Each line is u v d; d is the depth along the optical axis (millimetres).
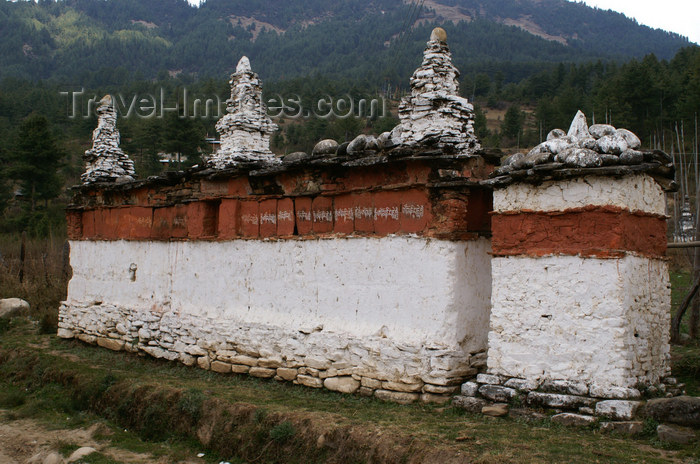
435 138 10359
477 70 110188
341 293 11688
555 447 7613
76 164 60781
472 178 10781
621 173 8523
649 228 9391
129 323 16734
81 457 10492
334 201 12055
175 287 15672
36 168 47469
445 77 10797
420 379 10180
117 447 11117
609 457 7266
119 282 17641
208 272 14742
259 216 13625
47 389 14688
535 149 9586
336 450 8812
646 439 7902
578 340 8734
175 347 15023
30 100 82750
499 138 55500
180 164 46062
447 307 10102
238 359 13305
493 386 9336
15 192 58812
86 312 18516
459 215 10352
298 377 12000
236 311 13867
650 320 9258
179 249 15656
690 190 33781
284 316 12742
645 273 9156
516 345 9297
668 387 9312
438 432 8453
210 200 14891
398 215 10898
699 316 15195
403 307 10664
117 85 124312
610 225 8648
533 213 9289
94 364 15898
